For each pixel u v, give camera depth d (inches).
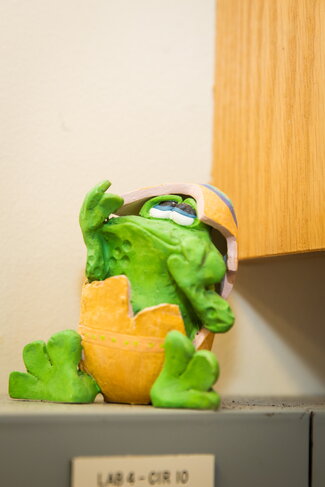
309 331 24.1
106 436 14.8
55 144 21.9
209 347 16.8
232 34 23.1
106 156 22.4
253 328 23.6
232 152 22.6
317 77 18.3
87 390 16.8
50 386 17.1
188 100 23.6
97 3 22.8
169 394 15.8
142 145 22.9
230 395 23.1
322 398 22.6
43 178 21.7
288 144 19.6
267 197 20.5
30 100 21.7
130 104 22.9
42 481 14.5
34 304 21.2
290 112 19.5
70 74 22.3
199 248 16.4
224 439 15.4
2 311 20.9
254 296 23.7
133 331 16.3
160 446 15.0
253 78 21.6
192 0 23.9
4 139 21.3
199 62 23.8
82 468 14.6
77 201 22.0
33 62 21.9
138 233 17.0
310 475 15.9
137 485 14.8
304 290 24.1
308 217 18.5
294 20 19.6
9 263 21.1
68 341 17.0
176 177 23.2
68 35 22.3
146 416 15.0
